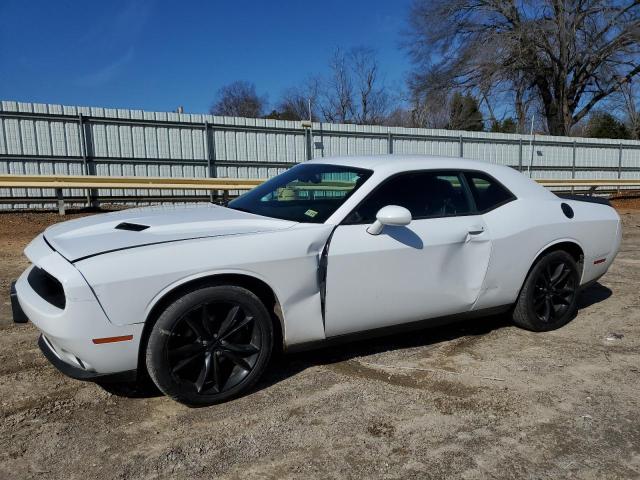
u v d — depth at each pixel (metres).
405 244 3.49
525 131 33.41
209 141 14.60
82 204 13.10
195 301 2.85
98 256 2.73
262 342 3.10
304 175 4.02
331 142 16.53
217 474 2.41
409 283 3.54
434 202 3.77
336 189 3.61
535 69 30.44
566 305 4.46
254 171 15.41
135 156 13.68
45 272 3.07
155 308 2.82
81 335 2.64
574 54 29.48
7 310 4.70
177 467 2.46
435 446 2.65
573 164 21.77
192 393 2.94
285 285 3.11
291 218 3.46
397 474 2.43
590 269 4.58
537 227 4.13
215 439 2.70
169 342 2.83
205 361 2.96
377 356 3.80
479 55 30.17
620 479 2.40
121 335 2.71
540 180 17.95
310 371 3.53
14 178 10.96
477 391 3.26
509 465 2.50
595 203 4.75
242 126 15.04
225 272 2.91
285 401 3.10
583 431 2.80
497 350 3.96
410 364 3.67
